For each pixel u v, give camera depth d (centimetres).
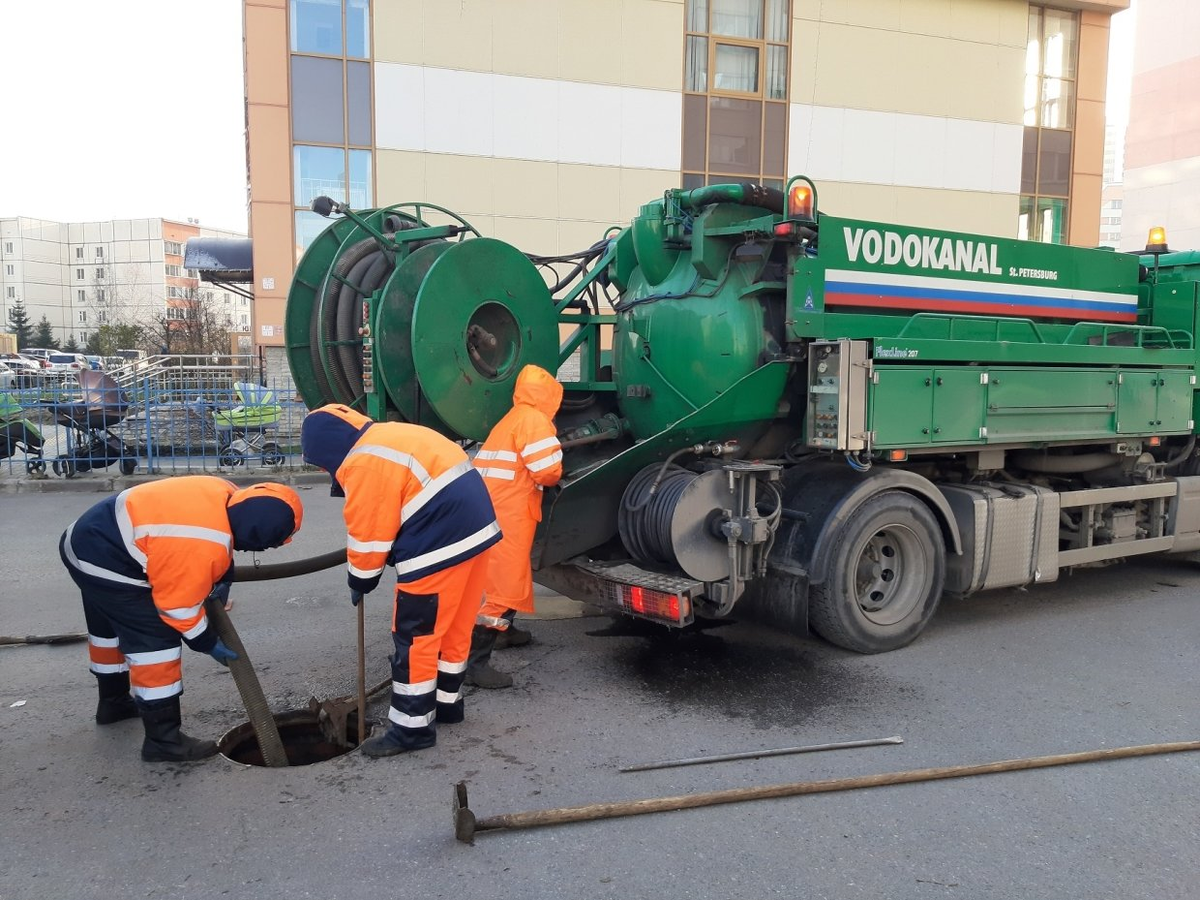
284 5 1545
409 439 380
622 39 1684
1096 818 333
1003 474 642
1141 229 3906
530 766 376
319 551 841
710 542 479
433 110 1611
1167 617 611
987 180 1941
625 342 578
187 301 4075
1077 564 629
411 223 625
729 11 1755
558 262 644
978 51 1905
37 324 10131
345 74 1576
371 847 311
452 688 415
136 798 348
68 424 1262
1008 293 598
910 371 507
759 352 513
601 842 314
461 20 1609
